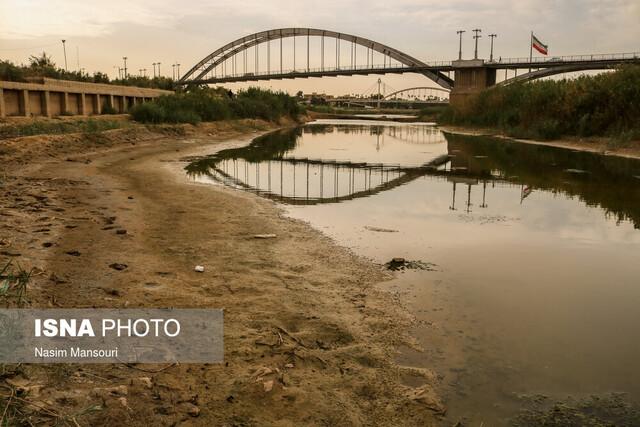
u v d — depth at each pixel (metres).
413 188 14.56
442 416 3.86
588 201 12.47
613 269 7.29
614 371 4.52
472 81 84.56
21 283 4.91
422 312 5.71
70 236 7.78
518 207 11.73
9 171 14.62
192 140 30.69
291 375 4.24
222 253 7.43
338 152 26.83
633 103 26.94
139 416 3.46
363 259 7.51
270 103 65.38
